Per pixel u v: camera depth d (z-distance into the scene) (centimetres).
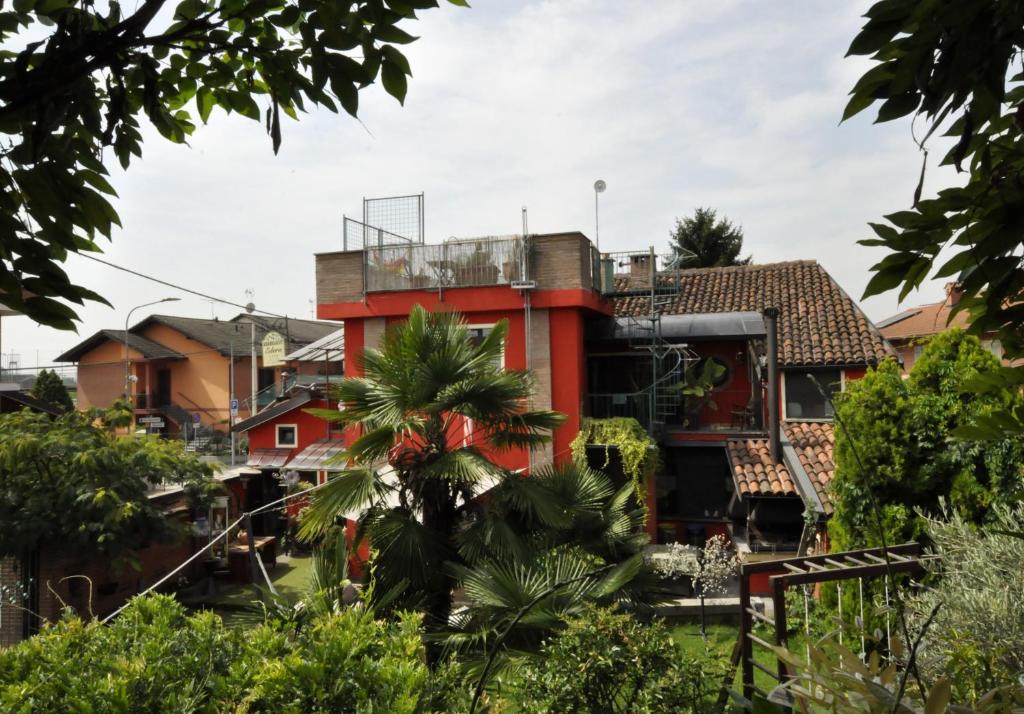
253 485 2095
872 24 167
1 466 1110
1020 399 269
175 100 244
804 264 2038
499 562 764
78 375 3556
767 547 1331
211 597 1473
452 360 910
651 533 1616
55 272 209
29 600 1134
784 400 1595
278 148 221
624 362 1892
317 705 430
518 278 1636
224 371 3575
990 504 868
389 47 200
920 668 319
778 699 313
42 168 209
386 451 910
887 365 995
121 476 1212
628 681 468
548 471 1016
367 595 679
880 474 930
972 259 221
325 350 2633
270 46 215
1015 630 448
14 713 420
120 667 446
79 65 187
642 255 1866
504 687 564
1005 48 156
